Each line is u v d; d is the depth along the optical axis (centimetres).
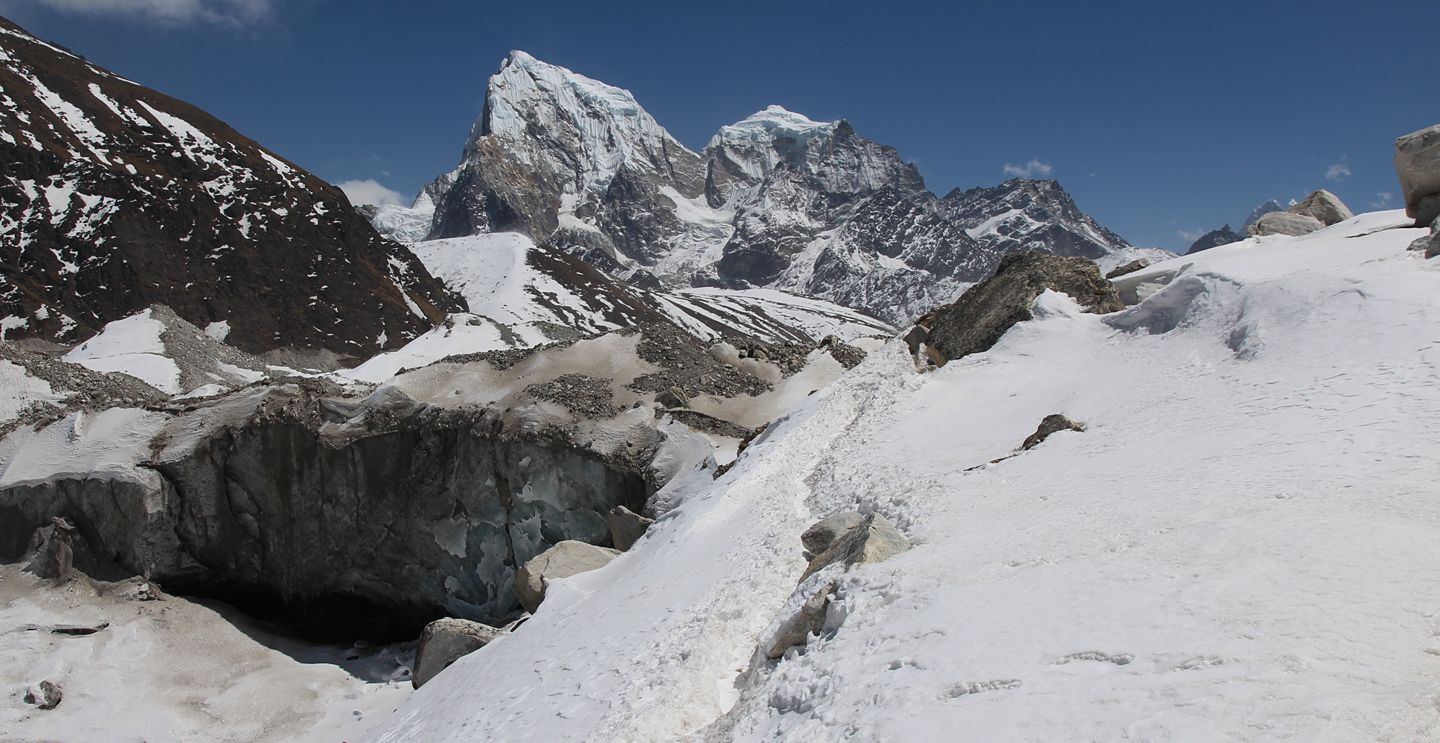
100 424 4478
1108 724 927
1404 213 3600
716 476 3656
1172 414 2312
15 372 4897
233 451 4359
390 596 4462
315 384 4534
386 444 4309
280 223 12519
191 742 3228
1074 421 2555
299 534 4403
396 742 2319
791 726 1323
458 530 4309
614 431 4162
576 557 3378
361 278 12794
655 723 1612
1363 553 1169
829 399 3734
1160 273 3816
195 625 4059
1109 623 1148
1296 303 2608
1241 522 1396
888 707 1150
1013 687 1075
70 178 11244
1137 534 1473
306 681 3703
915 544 1848
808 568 1991
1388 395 1886
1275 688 889
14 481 4319
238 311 10931
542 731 1798
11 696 3391
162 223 11225
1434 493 1366
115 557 4288
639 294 19550
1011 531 1703
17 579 4191
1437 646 921
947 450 2661
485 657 2686
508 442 4175
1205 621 1076
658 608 2241
